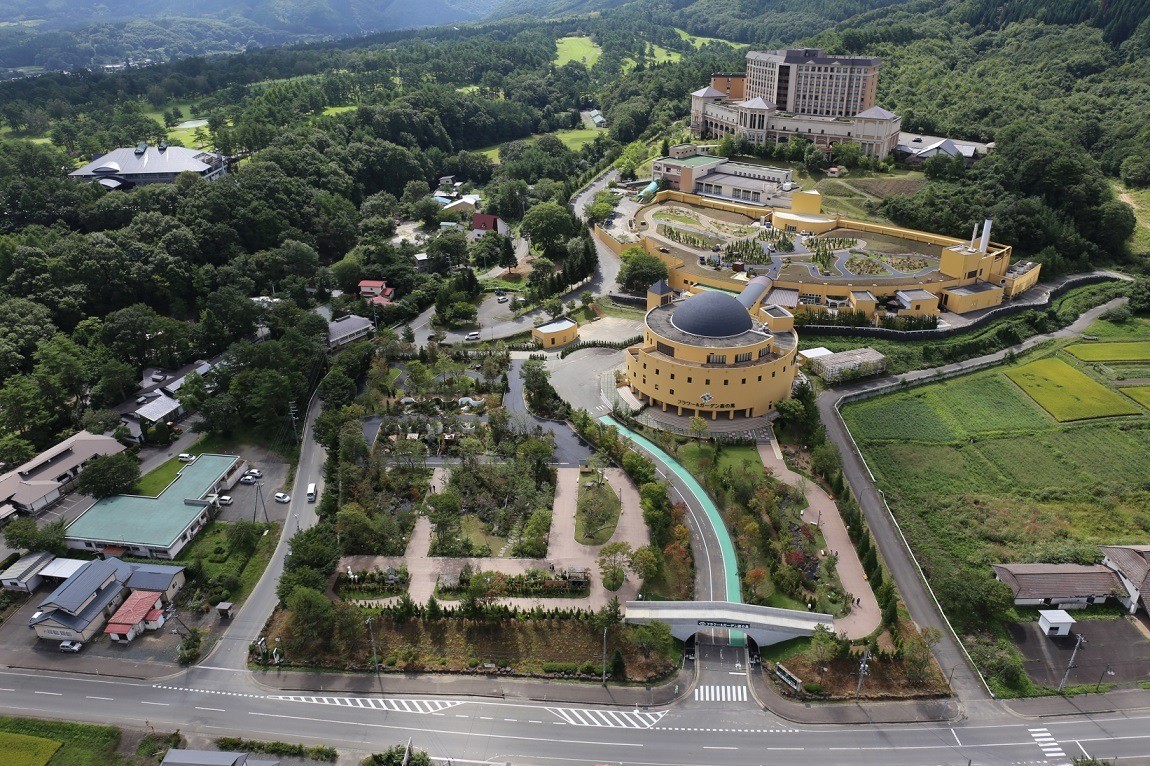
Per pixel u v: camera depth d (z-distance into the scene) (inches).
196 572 5767.7
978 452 7283.5
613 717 4717.0
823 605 5403.5
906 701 4795.8
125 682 4965.6
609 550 5438.0
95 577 5521.7
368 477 6624.0
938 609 5433.1
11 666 5059.1
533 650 5162.4
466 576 5580.7
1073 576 5546.3
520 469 6579.7
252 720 4702.3
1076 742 4534.9
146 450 7362.2
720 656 5157.5
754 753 4478.3
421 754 4365.2
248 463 7190.0
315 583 5334.6
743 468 6540.4
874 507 6510.8
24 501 6353.3
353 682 4980.3
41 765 4404.5
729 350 7460.6
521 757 4463.6
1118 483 6796.3
